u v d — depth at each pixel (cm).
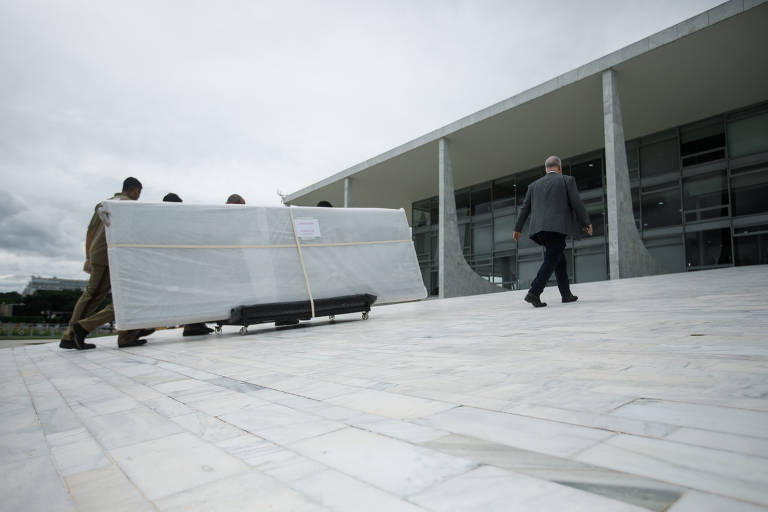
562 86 1538
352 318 673
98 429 147
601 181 2088
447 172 2016
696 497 69
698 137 1808
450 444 104
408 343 322
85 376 280
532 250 2331
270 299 555
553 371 181
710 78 1494
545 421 117
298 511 75
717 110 1720
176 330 833
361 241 630
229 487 89
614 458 88
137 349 457
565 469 84
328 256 603
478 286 2181
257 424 137
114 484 96
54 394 222
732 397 123
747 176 1675
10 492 95
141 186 537
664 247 1858
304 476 92
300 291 574
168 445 123
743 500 66
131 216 502
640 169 1959
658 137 1919
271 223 579
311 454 105
